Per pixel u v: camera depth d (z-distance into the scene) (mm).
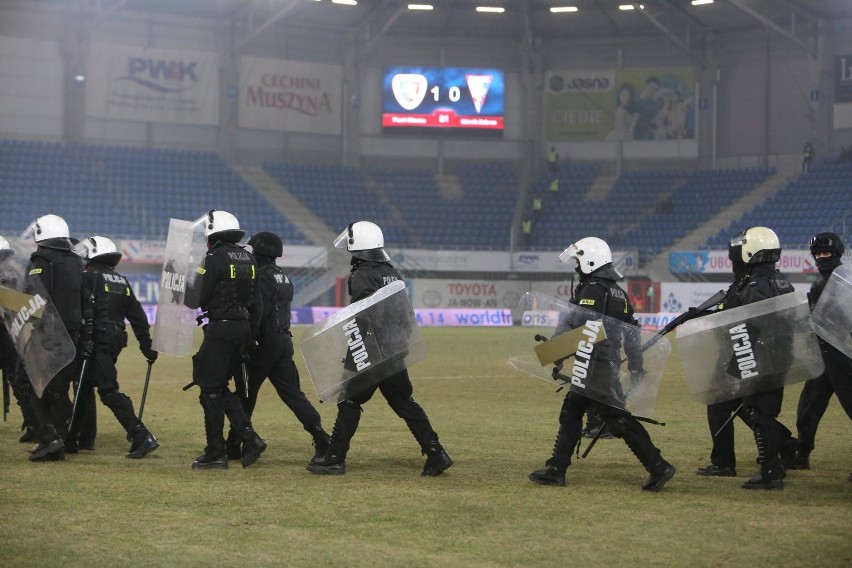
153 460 14344
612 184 71750
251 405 14305
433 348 41875
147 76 67438
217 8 66625
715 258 61250
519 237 69125
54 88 65062
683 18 68000
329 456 13094
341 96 72375
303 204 68062
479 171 73250
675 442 16438
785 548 9148
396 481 12625
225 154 69312
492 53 73875
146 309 57656
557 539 9484
